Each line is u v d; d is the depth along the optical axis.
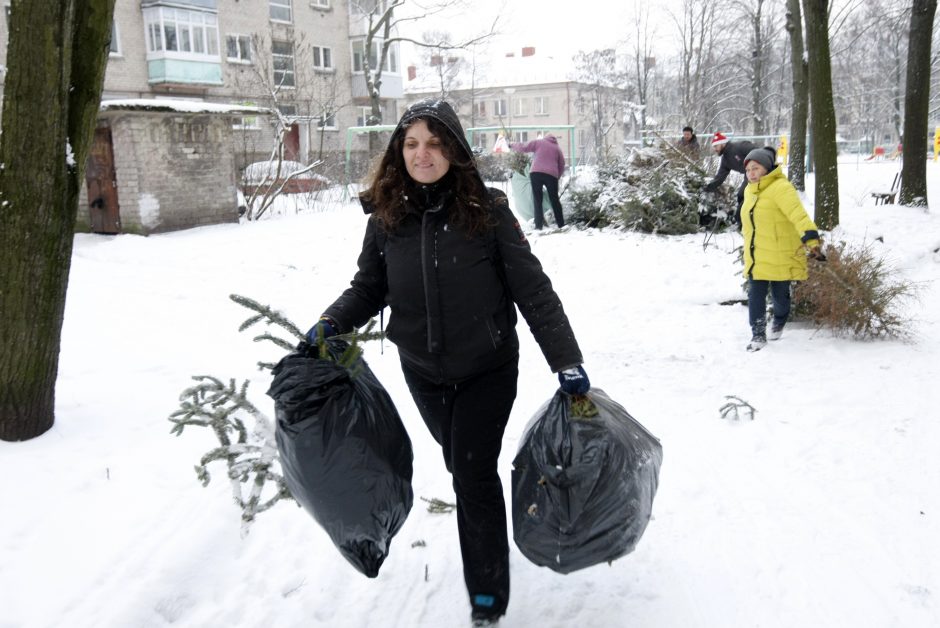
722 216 11.98
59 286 4.32
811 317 7.24
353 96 43.84
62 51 3.98
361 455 2.68
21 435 4.34
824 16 11.32
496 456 2.87
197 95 35.78
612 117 47.16
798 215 6.30
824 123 11.61
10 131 4.03
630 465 2.76
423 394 2.95
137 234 12.40
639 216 12.00
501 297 2.82
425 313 2.79
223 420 3.28
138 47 33.19
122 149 12.30
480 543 2.84
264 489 3.99
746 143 11.46
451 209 2.72
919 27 13.52
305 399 2.66
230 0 36.62
